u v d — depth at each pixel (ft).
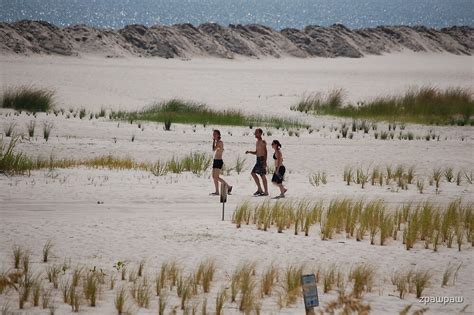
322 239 167.53
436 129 393.50
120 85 538.06
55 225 170.19
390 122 408.05
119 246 152.87
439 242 169.17
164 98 485.97
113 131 336.49
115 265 137.39
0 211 183.73
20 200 198.18
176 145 312.50
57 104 426.10
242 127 376.07
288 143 330.75
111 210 191.21
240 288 125.80
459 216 188.65
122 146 302.45
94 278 126.00
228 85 579.89
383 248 161.79
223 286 127.54
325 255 152.56
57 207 192.13
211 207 201.36
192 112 402.52
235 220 181.68
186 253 149.07
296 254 152.15
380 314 115.44
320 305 118.62
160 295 120.37
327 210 195.31
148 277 130.93
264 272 136.87
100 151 291.79
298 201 211.82
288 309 116.26
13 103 391.24
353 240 168.55
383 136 359.05
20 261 137.49
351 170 278.05
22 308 111.55
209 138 334.03
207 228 172.76
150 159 285.43
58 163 258.37
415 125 405.39
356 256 152.87
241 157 298.97
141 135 331.57
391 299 124.77
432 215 185.16
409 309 118.52
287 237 167.53
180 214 189.88
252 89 560.61
